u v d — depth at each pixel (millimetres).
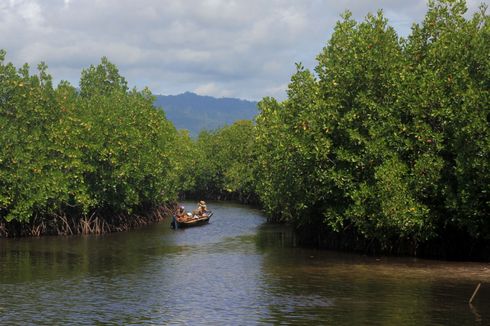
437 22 33906
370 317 19984
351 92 34000
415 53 33938
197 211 60188
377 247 34969
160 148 58938
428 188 30922
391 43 33875
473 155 28484
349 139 33406
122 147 49531
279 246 39906
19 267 31094
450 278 26859
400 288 24719
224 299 23156
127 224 53344
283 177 40031
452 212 30688
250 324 19406
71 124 46906
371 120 32156
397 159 30844
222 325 19359
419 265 30594
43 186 43938
